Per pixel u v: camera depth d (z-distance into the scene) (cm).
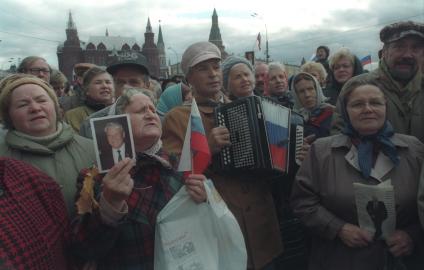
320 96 397
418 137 298
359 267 238
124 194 177
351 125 252
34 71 514
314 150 263
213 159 278
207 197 207
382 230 232
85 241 185
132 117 206
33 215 169
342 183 245
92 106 425
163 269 197
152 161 210
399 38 294
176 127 288
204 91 299
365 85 247
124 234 196
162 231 199
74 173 216
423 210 223
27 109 209
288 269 321
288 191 316
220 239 209
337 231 241
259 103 269
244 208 282
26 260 157
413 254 248
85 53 10931
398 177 239
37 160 210
